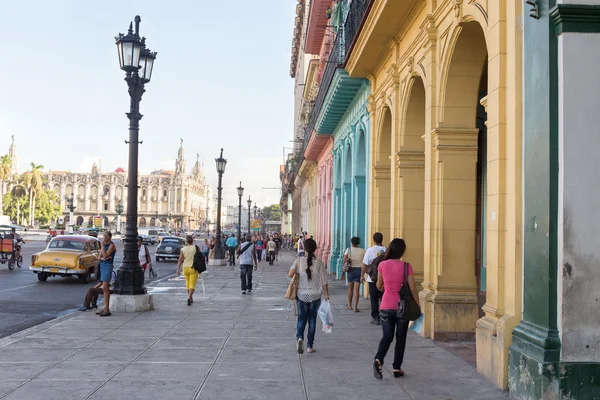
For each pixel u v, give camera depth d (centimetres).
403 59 1216
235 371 740
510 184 653
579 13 552
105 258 1238
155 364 777
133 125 1340
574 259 550
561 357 548
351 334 1016
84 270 2080
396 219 1263
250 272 1742
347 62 1570
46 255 2072
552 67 564
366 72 1562
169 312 1298
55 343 922
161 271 2861
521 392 593
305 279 854
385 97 1424
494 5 697
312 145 3016
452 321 956
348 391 649
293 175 5222
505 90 676
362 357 827
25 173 11725
